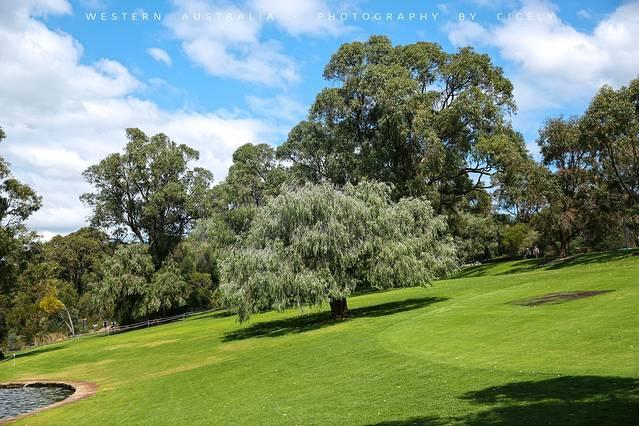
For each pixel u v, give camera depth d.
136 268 59.00
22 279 45.34
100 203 63.12
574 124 45.91
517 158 44.94
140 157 62.22
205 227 57.19
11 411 21.47
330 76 51.78
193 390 18.52
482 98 46.38
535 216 52.69
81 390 23.28
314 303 28.11
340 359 18.52
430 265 30.31
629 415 8.11
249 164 56.09
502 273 49.75
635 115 36.94
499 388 11.08
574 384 10.32
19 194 43.69
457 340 17.38
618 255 40.56
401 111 45.19
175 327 48.75
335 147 51.03
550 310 19.22
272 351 23.55
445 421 9.44
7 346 62.56
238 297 28.34
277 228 29.08
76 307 83.31
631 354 11.70
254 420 12.41
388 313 29.27
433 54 51.38
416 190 46.19
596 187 46.72
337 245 27.91
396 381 13.56
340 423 10.70
